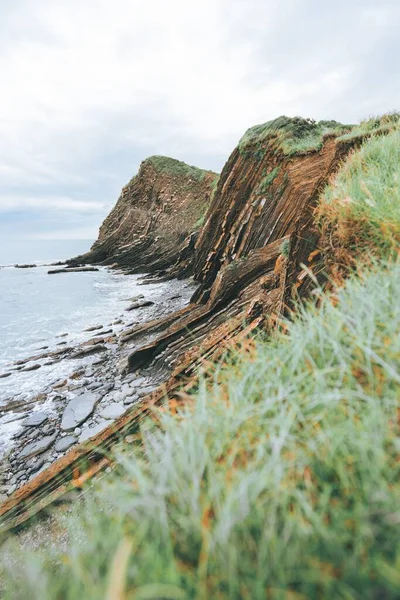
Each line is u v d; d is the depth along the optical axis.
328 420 1.42
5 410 9.47
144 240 43.97
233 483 1.23
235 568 0.99
